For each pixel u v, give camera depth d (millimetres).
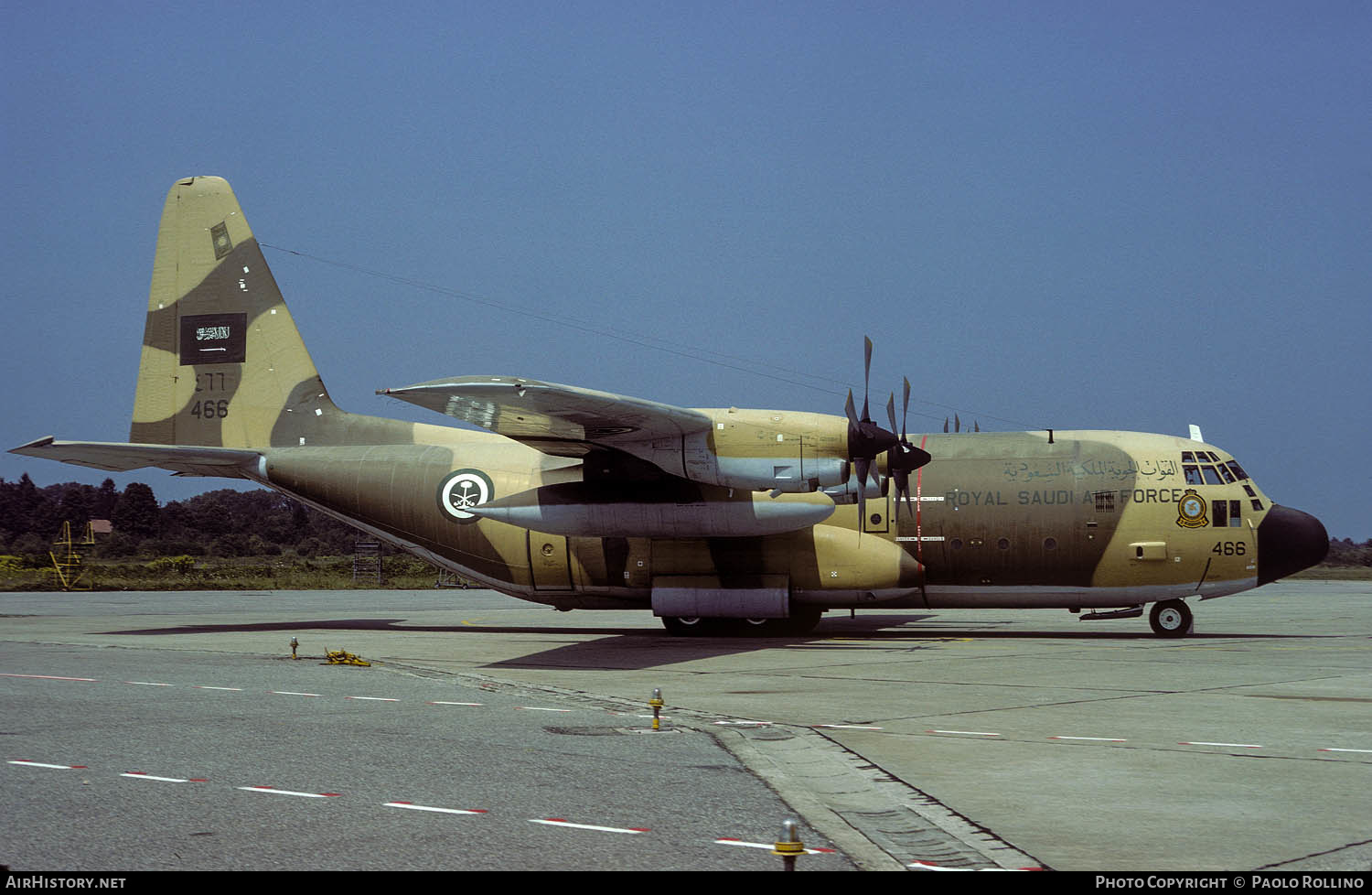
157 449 23281
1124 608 22938
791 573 22672
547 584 23953
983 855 6660
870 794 8250
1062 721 11602
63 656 18719
